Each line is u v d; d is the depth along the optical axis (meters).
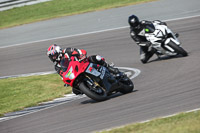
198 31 54.06
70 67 26.89
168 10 71.38
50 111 28.97
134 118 21.80
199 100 23.06
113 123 21.61
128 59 48.31
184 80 30.77
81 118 24.44
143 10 74.62
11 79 47.72
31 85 41.66
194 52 42.62
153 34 40.59
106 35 63.47
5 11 92.81
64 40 66.06
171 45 40.22
